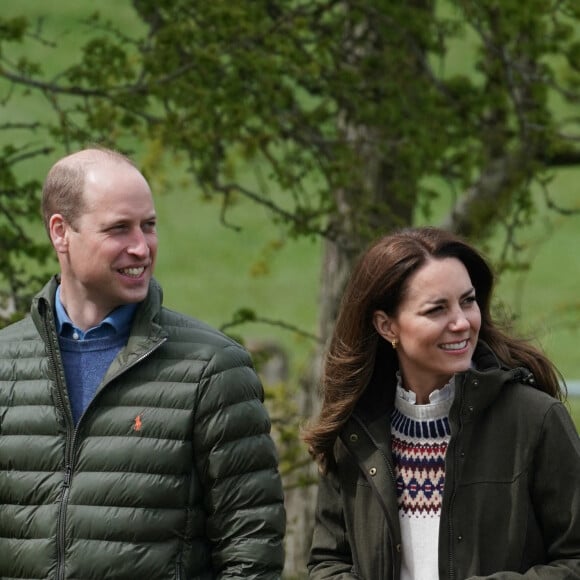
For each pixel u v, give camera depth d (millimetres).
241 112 25344
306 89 28000
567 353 72125
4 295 24266
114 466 13102
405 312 13047
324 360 13891
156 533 13055
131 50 27875
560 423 13016
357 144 28906
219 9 25109
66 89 25156
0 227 24547
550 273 80312
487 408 13172
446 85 30125
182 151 28391
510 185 30578
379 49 29094
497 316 14164
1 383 13570
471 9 28547
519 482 12977
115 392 13250
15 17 24797
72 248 13305
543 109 30453
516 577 12766
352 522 13703
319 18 28375
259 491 13281
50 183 13445
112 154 13516
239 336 26156
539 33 28375
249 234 86062
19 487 13305
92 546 13031
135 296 13250
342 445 13773
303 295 79812
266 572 13219
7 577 13328
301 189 27359
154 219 13438
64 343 13625
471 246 13250
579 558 12883
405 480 13438
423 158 28625
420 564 13320
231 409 13234
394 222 27719
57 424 13297
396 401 13602
